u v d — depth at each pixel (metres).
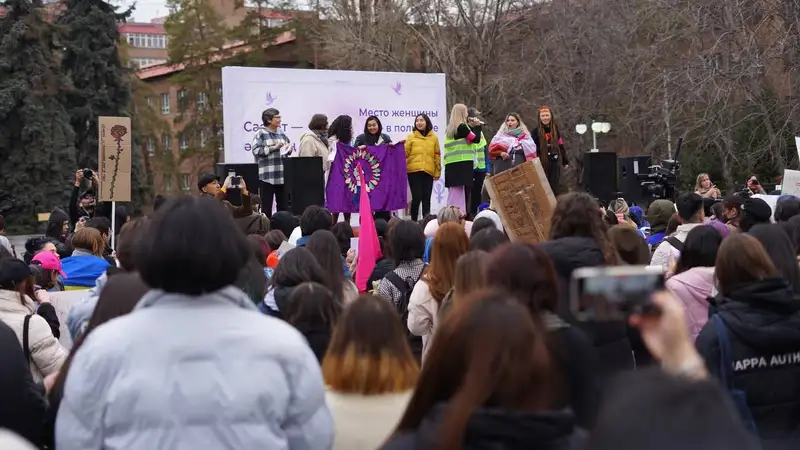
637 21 30.06
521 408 2.38
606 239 4.63
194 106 52.44
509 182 8.88
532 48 37.12
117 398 2.77
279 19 52.59
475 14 38.66
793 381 3.86
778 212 7.57
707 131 23.62
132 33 108.75
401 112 17.80
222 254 2.90
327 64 48.09
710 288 5.12
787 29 21.66
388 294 6.11
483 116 37.56
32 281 5.51
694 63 23.23
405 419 2.56
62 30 35.06
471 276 4.43
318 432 2.96
